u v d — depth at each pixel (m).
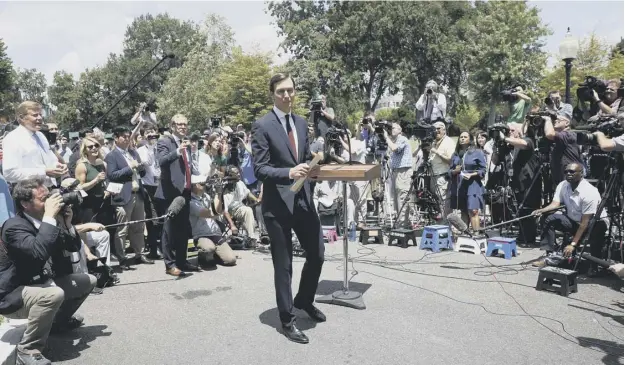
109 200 6.24
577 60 32.47
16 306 3.50
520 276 5.81
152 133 7.92
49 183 4.18
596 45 32.09
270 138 3.99
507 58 35.78
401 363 3.55
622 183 5.62
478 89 37.59
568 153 6.74
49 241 3.54
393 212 9.39
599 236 5.80
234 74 33.75
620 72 27.69
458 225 7.39
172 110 39.00
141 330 4.26
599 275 5.76
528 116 7.46
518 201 7.72
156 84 62.78
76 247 4.16
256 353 3.76
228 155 9.64
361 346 3.85
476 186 7.61
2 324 3.84
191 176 6.43
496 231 8.07
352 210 8.37
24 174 4.79
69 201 3.76
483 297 5.03
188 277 5.99
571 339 3.96
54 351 3.85
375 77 39.50
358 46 35.41
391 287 5.40
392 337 4.02
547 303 4.83
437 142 8.74
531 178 7.53
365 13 34.72
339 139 5.09
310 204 4.16
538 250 7.16
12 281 3.55
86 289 4.18
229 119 26.50
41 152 5.11
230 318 4.52
